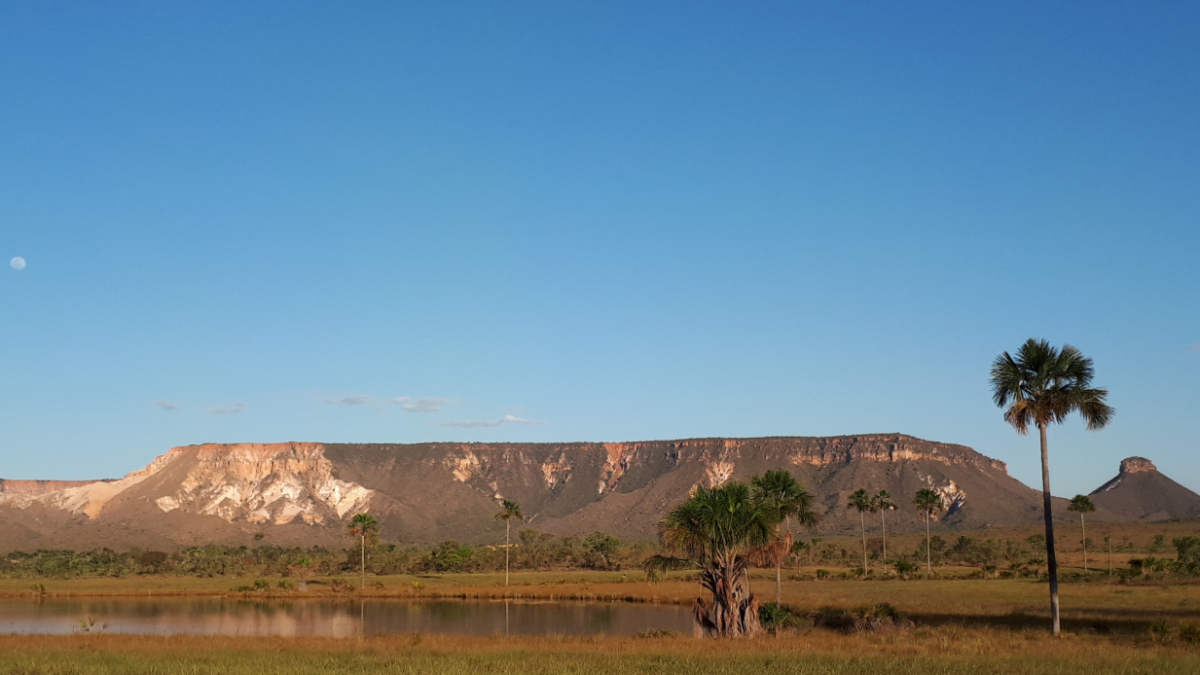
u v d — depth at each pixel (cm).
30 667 4062
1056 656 4112
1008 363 5444
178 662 4216
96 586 14475
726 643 4903
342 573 17925
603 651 4541
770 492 7144
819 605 7950
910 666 3847
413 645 4934
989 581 11681
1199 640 4684
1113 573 11962
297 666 4041
